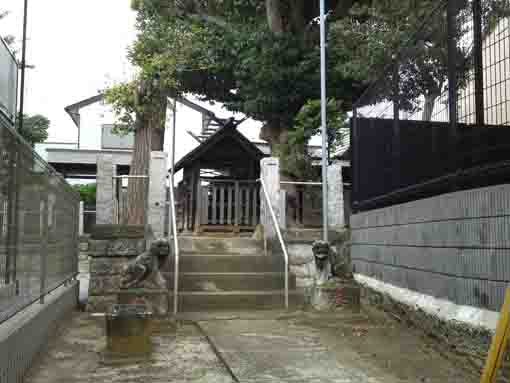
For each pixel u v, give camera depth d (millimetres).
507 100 4555
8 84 6406
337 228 10617
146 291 7098
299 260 9875
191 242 10523
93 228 8750
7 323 4547
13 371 4109
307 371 5078
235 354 5656
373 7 13523
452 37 5574
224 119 20500
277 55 14555
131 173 13297
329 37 14484
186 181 15945
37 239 5531
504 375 4059
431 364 5316
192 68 15414
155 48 14867
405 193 7023
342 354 5703
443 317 5629
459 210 5367
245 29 15328
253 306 8547
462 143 5363
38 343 5273
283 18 16109
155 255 7391
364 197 9266
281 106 15219
